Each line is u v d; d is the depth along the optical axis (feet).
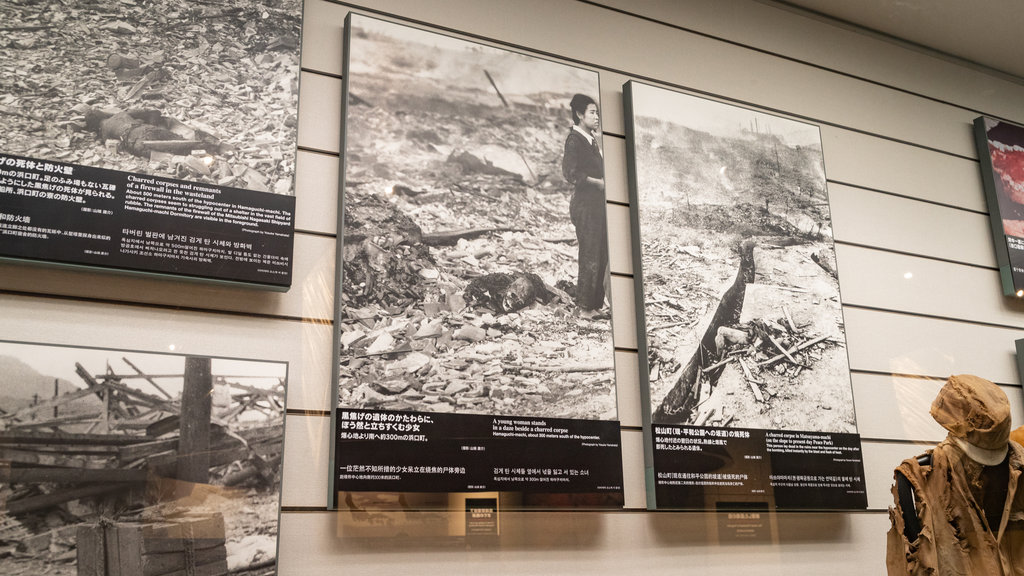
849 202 11.41
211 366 7.18
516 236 8.80
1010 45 12.67
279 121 7.98
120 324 7.11
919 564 7.48
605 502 8.36
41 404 6.52
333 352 7.82
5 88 7.00
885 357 10.93
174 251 7.23
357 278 7.93
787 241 10.40
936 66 12.92
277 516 7.10
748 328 9.78
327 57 8.68
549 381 8.50
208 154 7.59
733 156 10.41
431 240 8.37
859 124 11.89
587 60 10.16
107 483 6.59
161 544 6.64
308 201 8.16
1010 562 7.54
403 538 7.67
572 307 8.86
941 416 7.83
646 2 10.80
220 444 7.04
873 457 10.40
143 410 6.84
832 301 10.44
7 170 6.81
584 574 8.38
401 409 7.77
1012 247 12.21
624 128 10.11
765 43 11.51
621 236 9.69
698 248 9.80
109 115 7.30
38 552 6.27
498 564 8.00
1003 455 7.59
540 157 9.20
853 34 12.30
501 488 7.98
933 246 11.85
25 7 7.24
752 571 9.25
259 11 8.21
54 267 6.93
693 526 9.10
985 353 11.73
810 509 9.46
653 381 9.08
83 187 7.04
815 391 9.94
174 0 7.86
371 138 8.38
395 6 9.19
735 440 9.30
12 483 6.30
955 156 12.59
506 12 9.81
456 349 8.17
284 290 7.68
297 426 7.54
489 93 9.14
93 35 7.43
